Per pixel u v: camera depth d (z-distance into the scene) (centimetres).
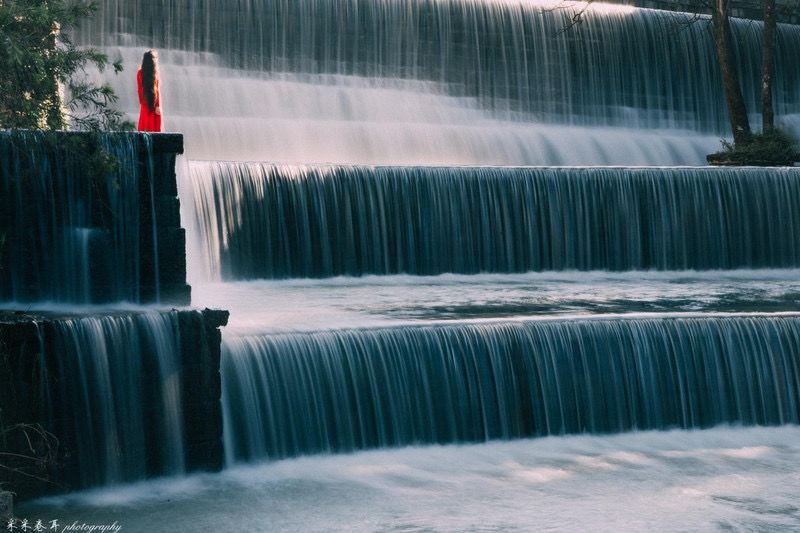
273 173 2617
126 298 1895
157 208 1909
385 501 1605
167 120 3177
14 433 1562
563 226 2884
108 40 3294
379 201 2725
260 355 1791
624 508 1593
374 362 1861
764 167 3072
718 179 3017
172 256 1917
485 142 3641
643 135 4031
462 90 3803
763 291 2594
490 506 1592
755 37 4406
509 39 3891
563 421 1955
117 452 1645
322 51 3600
